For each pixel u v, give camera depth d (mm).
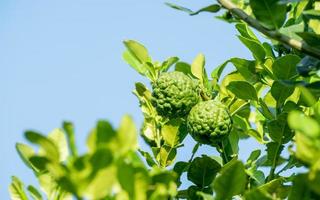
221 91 5844
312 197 3387
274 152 5230
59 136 3924
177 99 5555
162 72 6203
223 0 4367
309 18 4430
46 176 3887
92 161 2994
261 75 5719
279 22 4227
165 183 3277
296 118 3051
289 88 5207
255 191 3449
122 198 3174
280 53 5656
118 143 3029
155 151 5777
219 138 5418
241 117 5898
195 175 5188
